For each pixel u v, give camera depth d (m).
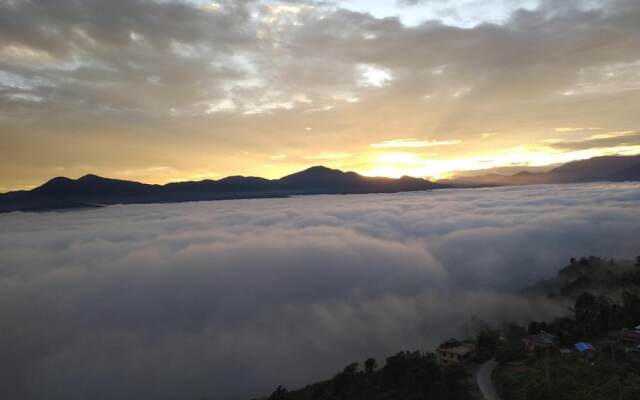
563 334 64.38
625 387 42.50
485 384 53.12
